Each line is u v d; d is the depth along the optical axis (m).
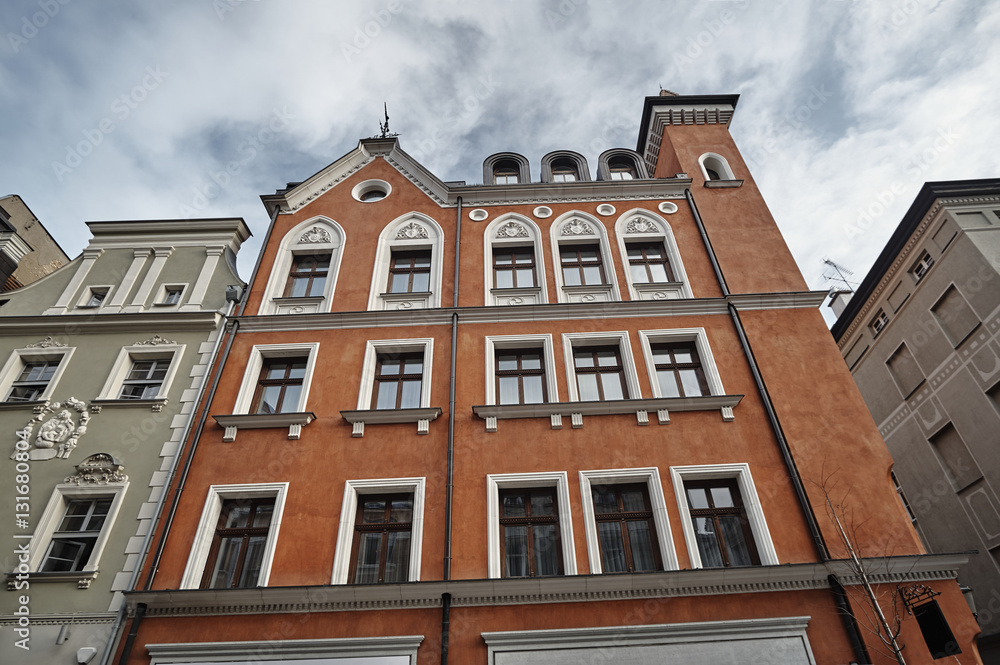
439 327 15.91
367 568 12.30
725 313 16.08
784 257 17.50
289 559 12.16
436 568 12.04
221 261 17.81
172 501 12.98
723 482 13.34
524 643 11.01
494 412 14.09
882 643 10.98
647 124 22.91
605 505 13.08
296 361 15.69
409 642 11.05
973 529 19.39
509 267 17.92
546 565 12.32
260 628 11.34
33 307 16.78
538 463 13.36
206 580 12.21
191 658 11.02
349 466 13.43
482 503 12.82
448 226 18.67
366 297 16.89
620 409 14.14
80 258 17.95
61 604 11.72
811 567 11.65
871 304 24.83
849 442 13.60
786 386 14.58
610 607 11.44
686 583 11.57
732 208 18.91
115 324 16.12
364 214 19.11
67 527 12.95
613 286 17.00
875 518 12.51
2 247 19.91
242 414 14.05
